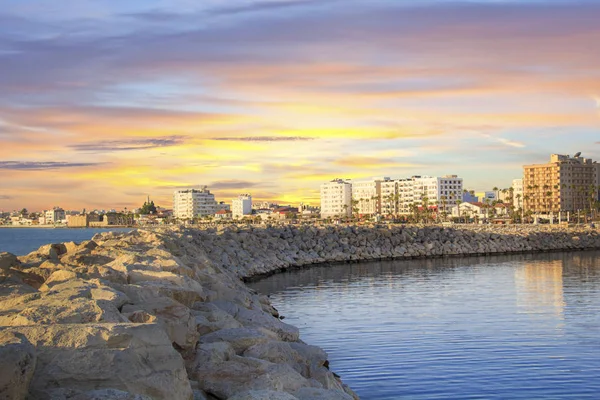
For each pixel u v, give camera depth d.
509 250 101.81
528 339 26.22
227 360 13.59
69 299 12.37
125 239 33.59
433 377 20.59
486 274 58.72
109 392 8.73
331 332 28.23
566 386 19.58
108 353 9.42
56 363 9.23
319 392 12.40
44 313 11.32
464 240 99.00
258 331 17.83
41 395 8.58
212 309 18.16
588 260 80.19
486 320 30.98
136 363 9.59
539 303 37.16
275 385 12.38
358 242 87.75
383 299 39.66
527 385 19.67
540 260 80.88
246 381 12.48
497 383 19.89
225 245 62.78
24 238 187.25
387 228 94.94
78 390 8.79
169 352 10.23
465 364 22.17
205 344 13.94
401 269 65.75
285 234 81.62
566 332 27.64
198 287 18.86
